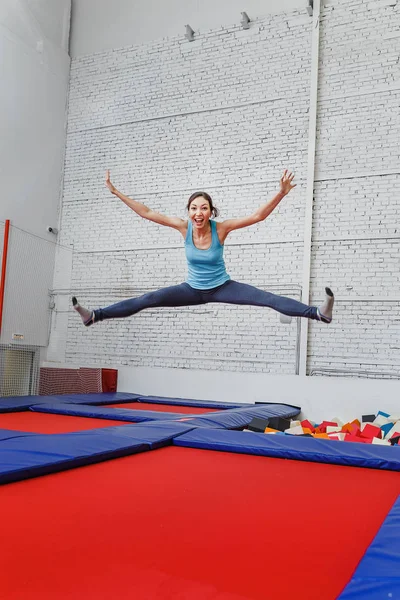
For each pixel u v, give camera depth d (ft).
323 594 5.08
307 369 27.76
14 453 10.78
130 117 33.63
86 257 33.63
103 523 7.16
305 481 10.73
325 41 29.32
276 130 29.84
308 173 28.60
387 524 7.23
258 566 5.78
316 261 28.22
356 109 28.35
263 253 29.35
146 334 31.73
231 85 31.19
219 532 6.99
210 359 29.99
